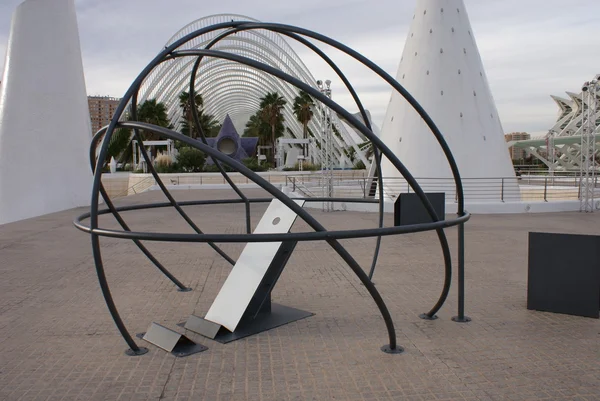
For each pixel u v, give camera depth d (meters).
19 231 13.26
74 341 4.95
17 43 19.44
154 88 58.09
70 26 20.36
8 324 5.52
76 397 3.73
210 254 9.84
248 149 67.12
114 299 6.53
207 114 85.81
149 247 10.68
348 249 10.32
